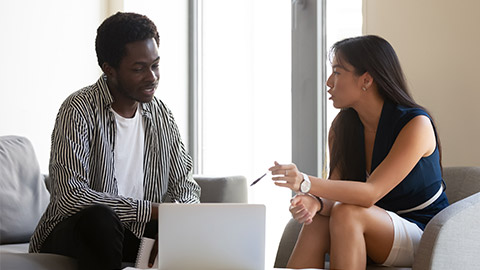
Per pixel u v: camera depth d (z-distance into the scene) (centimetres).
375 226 211
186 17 450
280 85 401
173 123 264
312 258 220
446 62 294
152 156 253
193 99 449
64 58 400
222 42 435
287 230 252
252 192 417
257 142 415
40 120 385
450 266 199
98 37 243
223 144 435
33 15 381
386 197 236
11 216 275
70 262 215
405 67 305
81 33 412
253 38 417
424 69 300
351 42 237
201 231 179
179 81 446
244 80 422
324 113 376
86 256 211
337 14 367
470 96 288
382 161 227
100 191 237
